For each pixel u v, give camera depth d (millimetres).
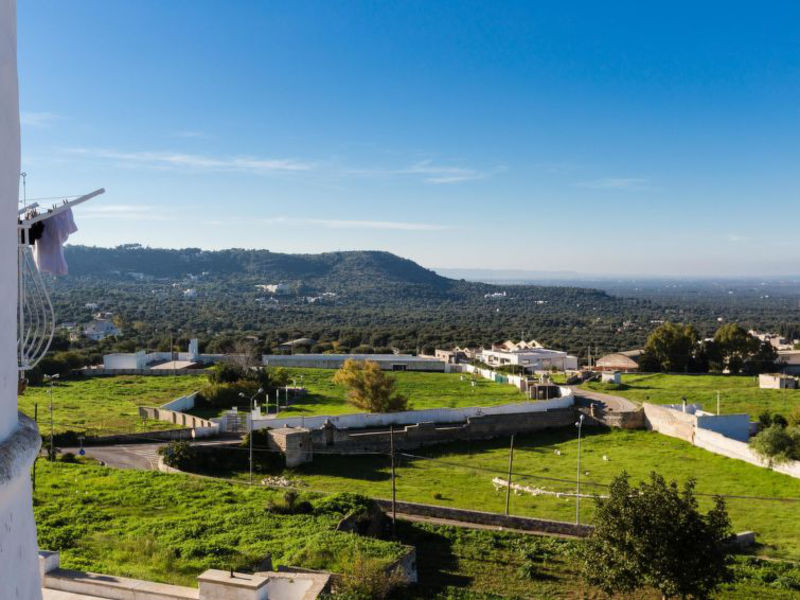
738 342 91688
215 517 29047
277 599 20312
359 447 51656
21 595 4938
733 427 55781
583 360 115062
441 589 25109
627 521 24203
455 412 58531
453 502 39438
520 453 53344
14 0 5129
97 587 15914
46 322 6449
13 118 5039
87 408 58625
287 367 92188
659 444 55719
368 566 22969
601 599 26531
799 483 44281
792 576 28906
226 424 51375
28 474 5211
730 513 38750
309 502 31578
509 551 31031
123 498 30938
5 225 4871
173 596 15609
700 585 24328
